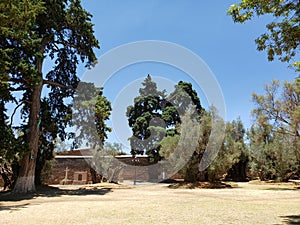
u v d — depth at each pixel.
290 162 27.52
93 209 9.02
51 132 19.41
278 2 6.27
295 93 21.94
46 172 22.23
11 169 19.11
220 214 7.84
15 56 14.93
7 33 12.62
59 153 27.02
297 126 20.88
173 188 19.80
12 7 11.12
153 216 7.50
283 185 24.31
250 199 12.30
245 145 32.03
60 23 18.91
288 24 6.73
